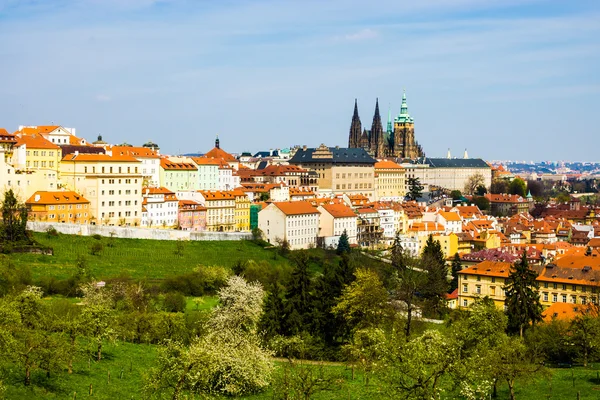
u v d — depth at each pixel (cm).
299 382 12744
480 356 13412
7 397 12638
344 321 19175
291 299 19400
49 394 13212
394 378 11519
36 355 13438
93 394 13538
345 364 16450
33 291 18238
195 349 12506
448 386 12556
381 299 18788
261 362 14038
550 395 14088
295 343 17362
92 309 16162
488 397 13825
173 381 12475
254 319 19038
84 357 15288
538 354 16088
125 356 16175
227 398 13388
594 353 17225
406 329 18550
